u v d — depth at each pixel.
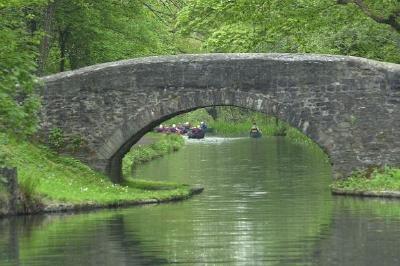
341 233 51.72
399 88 77.25
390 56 96.50
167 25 110.88
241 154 132.25
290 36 96.81
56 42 110.69
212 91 78.56
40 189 65.00
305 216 60.09
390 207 64.81
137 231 53.72
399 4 84.75
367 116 77.88
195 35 121.25
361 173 77.81
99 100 79.38
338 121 78.25
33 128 54.88
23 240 50.38
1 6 60.28
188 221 58.38
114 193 72.06
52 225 56.34
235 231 53.41
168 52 115.75
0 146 60.66
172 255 45.44
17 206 61.16
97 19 103.81
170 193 73.31
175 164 114.12
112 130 79.25
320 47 95.94
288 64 78.25
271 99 78.50
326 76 78.06
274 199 71.38
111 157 79.44
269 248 47.09
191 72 78.62
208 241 49.78
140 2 104.94
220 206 67.19
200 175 96.00
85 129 79.50
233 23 92.50
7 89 54.09
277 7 90.75
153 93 78.94
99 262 43.75
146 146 132.62
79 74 79.44
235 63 78.50
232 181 88.12
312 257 44.12
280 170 100.94
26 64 55.03
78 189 70.38
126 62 79.25
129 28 107.38
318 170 100.19
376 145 77.81
